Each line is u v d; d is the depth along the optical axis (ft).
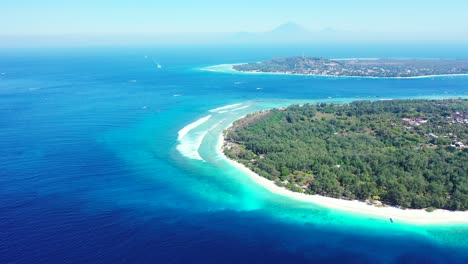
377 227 327.67
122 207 352.08
